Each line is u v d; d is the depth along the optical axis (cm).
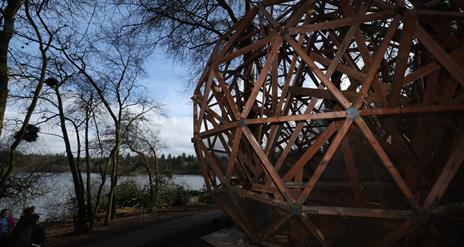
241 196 902
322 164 742
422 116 720
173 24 1870
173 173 3469
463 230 716
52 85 1867
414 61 1033
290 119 782
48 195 2630
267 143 963
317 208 757
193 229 1436
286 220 807
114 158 2205
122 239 1391
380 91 762
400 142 736
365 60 788
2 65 1344
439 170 749
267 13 931
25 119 1599
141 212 2680
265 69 863
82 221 1928
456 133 718
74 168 1978
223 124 955
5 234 1086
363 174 906
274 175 815
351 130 806
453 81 734
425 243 746
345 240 806
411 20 721
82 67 1966
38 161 2195
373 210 707
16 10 1416
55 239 1684
